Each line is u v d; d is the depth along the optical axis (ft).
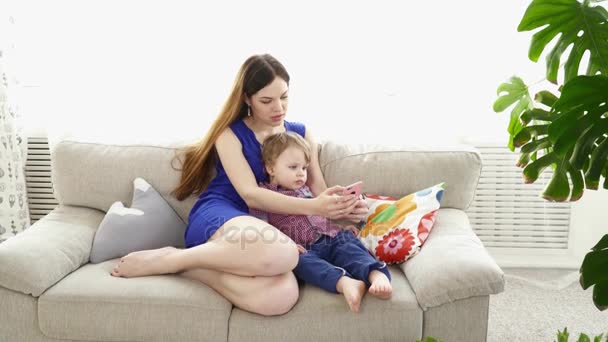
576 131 4.67
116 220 7.14
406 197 7.21
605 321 8.00
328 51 8.91
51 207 9.66
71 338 6.17
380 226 6.97
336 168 7.66
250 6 8.82
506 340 7.51
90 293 6.11
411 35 8.76
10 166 8.79
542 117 5.66
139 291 6.12
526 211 9.53
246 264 6.05
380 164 7.58
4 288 6.16
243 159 7.23
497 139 9.19
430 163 7.55
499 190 9.45
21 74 9.05
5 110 8.60
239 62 9.00
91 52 8.83
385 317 5.98
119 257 7.13
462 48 8.80
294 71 9.02
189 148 7.62
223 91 9.09
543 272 9.52
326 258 6.81
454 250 6.39
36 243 6.55
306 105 9.12
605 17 5.11
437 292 5.95
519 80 6.05
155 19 8.82
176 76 9.03
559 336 5.04
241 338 6.00
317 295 6.24
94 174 7.63
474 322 6.05
